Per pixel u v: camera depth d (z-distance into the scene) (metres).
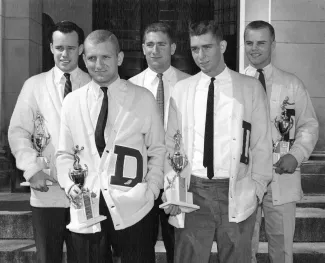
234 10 7.87
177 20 8.38
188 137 3.48
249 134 3.46
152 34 4.11
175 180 3.29
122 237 3.23
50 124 3.72
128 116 3.29
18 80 6.61
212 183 3.40
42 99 3.76
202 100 3.48
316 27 6.14
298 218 5.21
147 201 3.26
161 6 8.45
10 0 6.56
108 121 3.29
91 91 3.33
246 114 3.46
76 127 3.29
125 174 3.24
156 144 3.40
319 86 6.17
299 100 4.09
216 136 3.42
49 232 3.68
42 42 7.15
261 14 6.19
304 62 6.16
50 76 3.82
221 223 3.41
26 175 3.55
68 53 3.71
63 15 8.07
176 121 3.55
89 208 3.14
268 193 4.04
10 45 6.59
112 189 3.20
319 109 6.19
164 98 4.19
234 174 3.35
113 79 3.31
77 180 3.17
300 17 6.14
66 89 3.77
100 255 3.25
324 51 6.16
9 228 5.23
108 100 3.30
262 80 4.10
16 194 6.27
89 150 3.27
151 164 3.39
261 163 3.48
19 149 3.65
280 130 3.98
